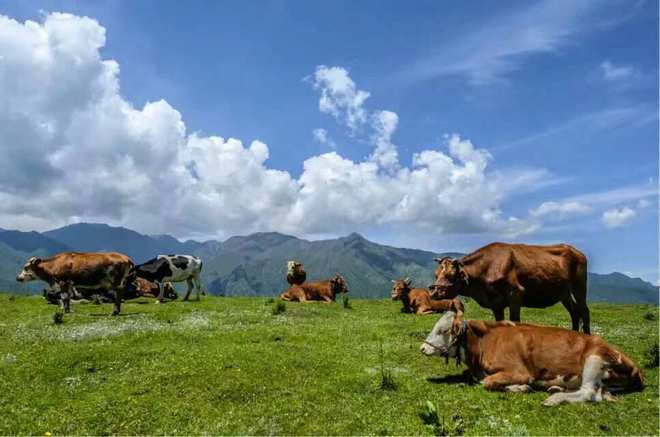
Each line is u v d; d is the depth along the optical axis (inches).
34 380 573.9
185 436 433.7
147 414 476.4
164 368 588.7
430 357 667.4
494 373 537.6
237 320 993.5
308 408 480.7
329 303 1433.3
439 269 683.4
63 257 1093.8
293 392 523.5
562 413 455.2
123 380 564.7
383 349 720.3
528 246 691.4
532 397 496.4
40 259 1102.4
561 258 677.9
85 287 1096.2
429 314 1171.9
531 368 517.7
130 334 799.7
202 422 459.5
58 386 557.6
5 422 464.8
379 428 428.5
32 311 1146.0
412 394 514.0
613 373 491.8
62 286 1085.8
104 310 1149.7
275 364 601.6
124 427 455.5
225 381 543.2
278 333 816.3
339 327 925.2
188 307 1203.2
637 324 932.0
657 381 534.6
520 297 666.2
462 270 674.8
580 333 518.9
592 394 482.3
